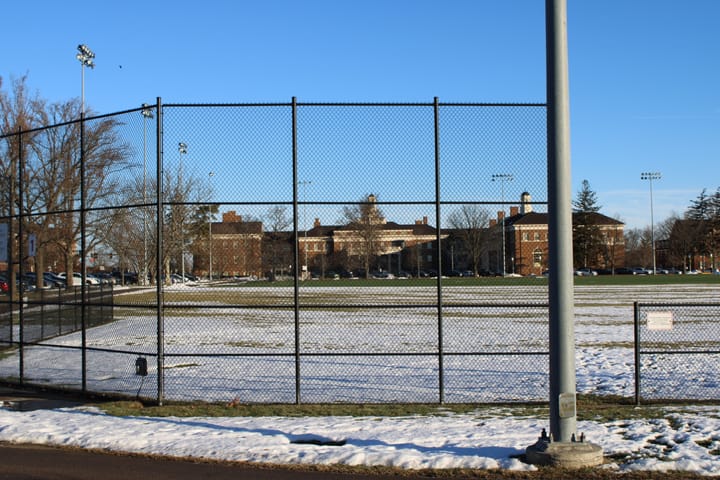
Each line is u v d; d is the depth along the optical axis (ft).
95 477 24.79
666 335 72.74
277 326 86.58
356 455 26.68
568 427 26.32
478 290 164.66
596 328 80.74
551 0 27.17
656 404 37.32
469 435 29.94
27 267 122.42
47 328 74.18
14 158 55.11
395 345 65.82
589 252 354.13
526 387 43.27
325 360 55.72
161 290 38.14
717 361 53.62
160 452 27.94
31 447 29.19
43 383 45.42
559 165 26.94
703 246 386.93
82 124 41.70
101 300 89.61
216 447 28.27
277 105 37.55
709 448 27.48
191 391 42.47
